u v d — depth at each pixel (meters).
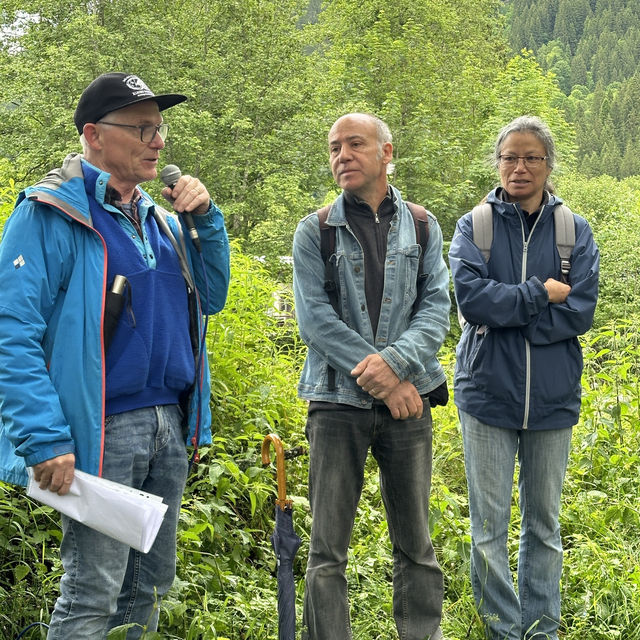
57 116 27.14
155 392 2.77
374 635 3.55
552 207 3.66
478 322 3.51
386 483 3.32
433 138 27.48
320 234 3.26
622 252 18.94
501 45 45.75
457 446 5.76
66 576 2.65
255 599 3.53
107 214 2.70
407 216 3.34
